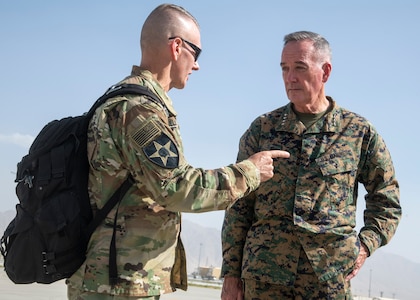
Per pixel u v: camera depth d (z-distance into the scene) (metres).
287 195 4.52
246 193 3.35
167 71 3.52
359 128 4.69
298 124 4.65
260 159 3.44
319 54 4.59
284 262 4.43
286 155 3.55
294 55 4.57
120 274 3.15
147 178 3.10
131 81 3.37
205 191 3.15
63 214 3.13
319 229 4.40
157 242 3.27
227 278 4.75
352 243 4.48
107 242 3.18
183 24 3.53
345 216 4.54
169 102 3.44
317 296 4.37
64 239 3.11
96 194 3.22
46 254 3.13
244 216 4.76
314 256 4.39
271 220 4.54
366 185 4.83
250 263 4.52
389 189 4.76
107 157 3.17
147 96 3.23
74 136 3.25
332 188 4.52
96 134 3.20
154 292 3.23
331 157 4.56
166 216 3.32
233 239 4.75
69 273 3.20
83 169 3.23
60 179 3.19
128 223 3.20
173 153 3.12
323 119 4.65
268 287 4.48
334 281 4.39
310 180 4.51
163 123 3.17
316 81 4.60
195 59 3.63
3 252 3.34
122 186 3.21
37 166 3.25
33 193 3.21
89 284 3.18
